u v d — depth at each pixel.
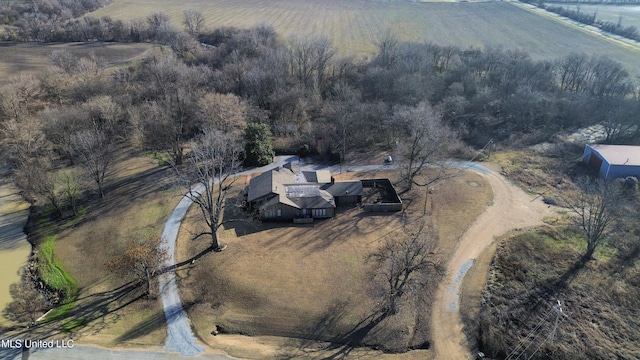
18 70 131.25
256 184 86.25
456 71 131.75
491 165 99.69
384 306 61.53
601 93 122.69
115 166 99.81
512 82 124.50
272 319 60.25
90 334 58.47
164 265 69.88
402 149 97.12
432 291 64.44
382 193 88.81
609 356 55.09
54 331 59.16
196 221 80.50
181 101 105.94
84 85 115.19
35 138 95.25
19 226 82.44
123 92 116.69
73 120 99.06
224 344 56.94
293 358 54.97
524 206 84.56
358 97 117.00
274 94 115.06
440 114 113.19
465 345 56.75
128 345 56.81
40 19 174.62
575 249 72.69
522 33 186.88
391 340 57.16
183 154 103.50
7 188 94.00
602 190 73.62
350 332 58.19
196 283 66.38
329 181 89.00
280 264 69.19
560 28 195.12
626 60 153.00
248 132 99.69
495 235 76.25
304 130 109.81
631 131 110.38
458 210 83.12
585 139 109.44
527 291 64.62
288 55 137.25
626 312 61.38
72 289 66.81
